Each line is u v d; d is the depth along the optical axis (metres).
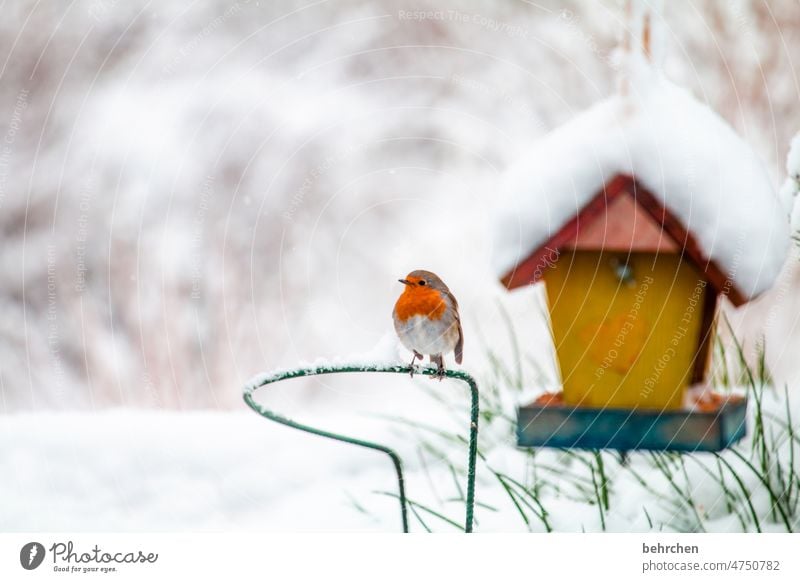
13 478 6.46
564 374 6.18
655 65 6.21
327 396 14.90
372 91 16.08
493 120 15.55
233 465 6.78
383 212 16.14
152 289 14.94
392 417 7.35
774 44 12.62
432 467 6.80
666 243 5.88
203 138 15.62
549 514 5.77
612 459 6.55
